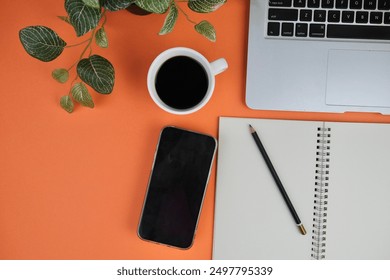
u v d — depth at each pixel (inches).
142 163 25.0
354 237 25.2
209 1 19.1
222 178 24.9
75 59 24.4
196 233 25.3
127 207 25.2
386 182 25.1
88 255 25.4
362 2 23.1
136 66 24.5
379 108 23.9
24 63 24.5
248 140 24.8
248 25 24.4
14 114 24.7
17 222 25.1
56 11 24.3
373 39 23.3
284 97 23.7
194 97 22.2
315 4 23.1
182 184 24.1
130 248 25.5
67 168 25.0
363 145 25.0
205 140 24.0
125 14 24.2
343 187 25.1
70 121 24.8
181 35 24.5
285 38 23.4
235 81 24.7
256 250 25.1
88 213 25.2
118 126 24.8
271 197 24.9
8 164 24.9
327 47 23.4
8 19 24.3
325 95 23.7
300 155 24.9
